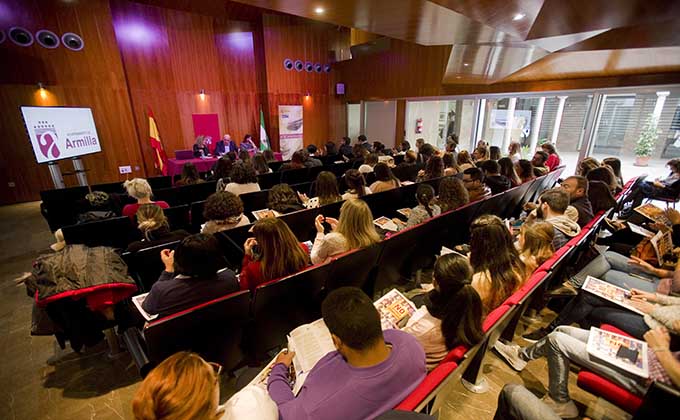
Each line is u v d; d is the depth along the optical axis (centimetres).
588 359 142
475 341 119
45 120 500
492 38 386
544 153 494
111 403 181
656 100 533
